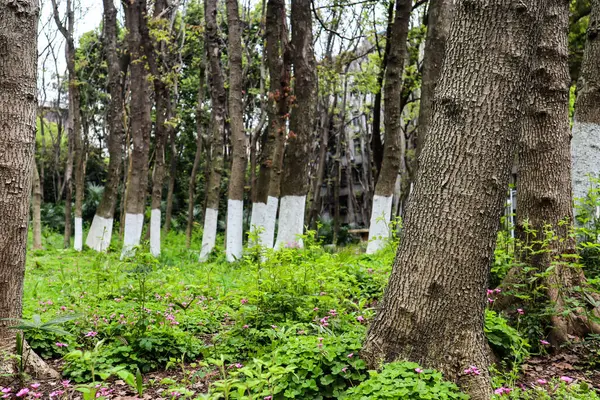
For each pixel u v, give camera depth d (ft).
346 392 10.65
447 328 10.78
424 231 11.11
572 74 51.29
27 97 13.34
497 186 10.91
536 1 10.91
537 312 15.75
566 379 11.21
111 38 57.41
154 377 13.74
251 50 67.26
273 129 40.70
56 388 12.69
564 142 17.51
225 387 8.38
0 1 13.02
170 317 16.99
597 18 22.58
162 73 55.47
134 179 48.98
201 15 72.38
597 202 19.04
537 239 17.10
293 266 17.11
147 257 17.76
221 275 30.30
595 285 17.03
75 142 57.93
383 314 11.43
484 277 11.02
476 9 11.01
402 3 35.27
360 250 41.86
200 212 96.17
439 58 33.22
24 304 21.06
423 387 9.39
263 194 40.19
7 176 12.92
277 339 14.23
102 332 15.81
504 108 10.87
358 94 81.10
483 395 10.42
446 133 11.14
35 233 53.11
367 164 90.07
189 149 96.78
